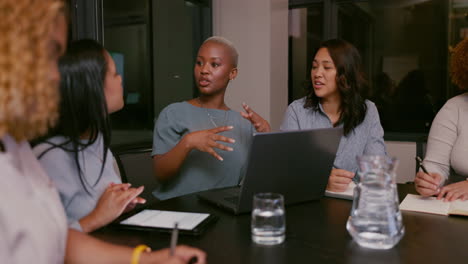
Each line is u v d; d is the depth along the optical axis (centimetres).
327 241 106
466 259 94
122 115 330
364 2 389
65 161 119
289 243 104
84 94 116
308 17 409
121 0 305
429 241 105
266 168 124
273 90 366
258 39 358
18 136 68
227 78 191
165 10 354
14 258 65
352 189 158
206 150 153
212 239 107
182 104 191
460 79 197
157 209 135
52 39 66
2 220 63
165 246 102
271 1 354
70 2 255
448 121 195
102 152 135
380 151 203
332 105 210
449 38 366
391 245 100
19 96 58
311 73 207
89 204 125
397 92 386
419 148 263
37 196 72
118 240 106
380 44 389
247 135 196
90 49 120
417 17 375
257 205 104
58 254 75
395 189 103
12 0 57
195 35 374
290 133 122
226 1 367
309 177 137
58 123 116
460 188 148
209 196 147
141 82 339
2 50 56
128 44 325
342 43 200
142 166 182
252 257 95
